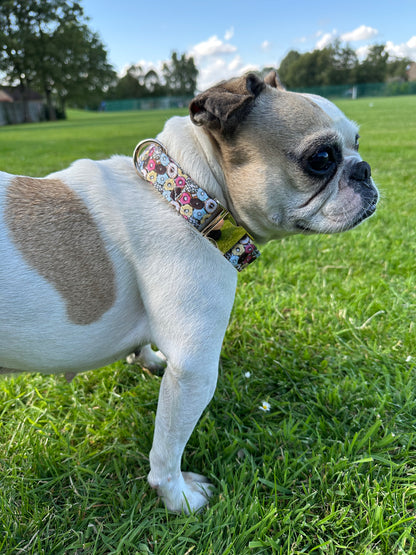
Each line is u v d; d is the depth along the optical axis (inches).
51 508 17.7
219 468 19.1
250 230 16.8
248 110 15.2
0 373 17.0
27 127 292.0
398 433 20.2
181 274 15.2
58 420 21.8
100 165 16.5
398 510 16.9
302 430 20.5
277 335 26.7
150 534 16.9
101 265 15.3
